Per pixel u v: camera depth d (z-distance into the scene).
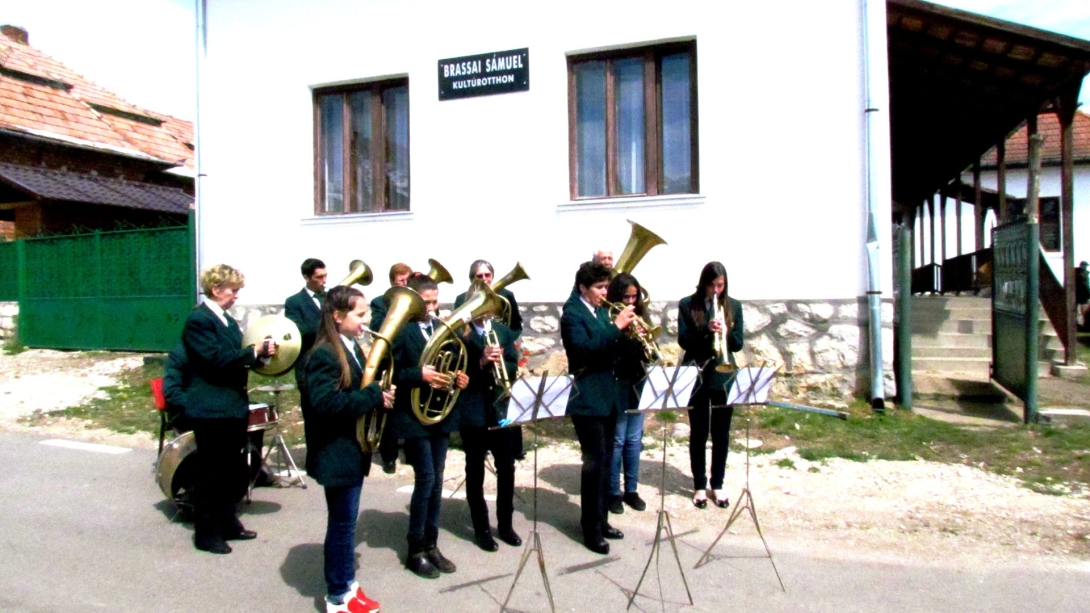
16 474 7.18
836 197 8.51
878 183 8.35
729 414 5.87
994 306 9.09
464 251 9.91
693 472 5.93
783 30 8.62
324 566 4.43
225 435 5.18
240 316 11.09
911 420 7.90
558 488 6.55
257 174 11.02
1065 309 10.34
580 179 9.62
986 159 20.55
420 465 4.70
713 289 5.77
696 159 9.12
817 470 6.64
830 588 4.54
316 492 6.62
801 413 8.13
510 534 5.27
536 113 9.55
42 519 5.92
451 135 9.94
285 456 6.98
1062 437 7.25
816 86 8.55
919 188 17.70
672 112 9.27
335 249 10.59
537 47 9.53
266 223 10.99
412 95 10.11
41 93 18.97
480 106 9.80
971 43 9.13
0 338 14.63
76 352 13.48
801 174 8.60
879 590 4.50
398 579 4.73
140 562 5.06
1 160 16.72
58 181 15.88
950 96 10.97
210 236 11.32
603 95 9.51
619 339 5.07
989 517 5.57
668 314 9.05
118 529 5.70
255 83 10.99
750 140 8.75
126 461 7.64
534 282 9.58
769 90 8.69
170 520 5.90
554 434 8.11
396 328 4.25
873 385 8.27
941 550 5.06
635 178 9.45
